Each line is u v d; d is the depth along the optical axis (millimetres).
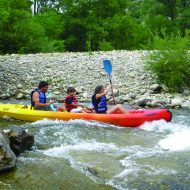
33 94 11094
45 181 6066
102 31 39062
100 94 10789
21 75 17094
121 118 10211
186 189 5973
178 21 44062
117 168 6707
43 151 7539
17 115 10828
